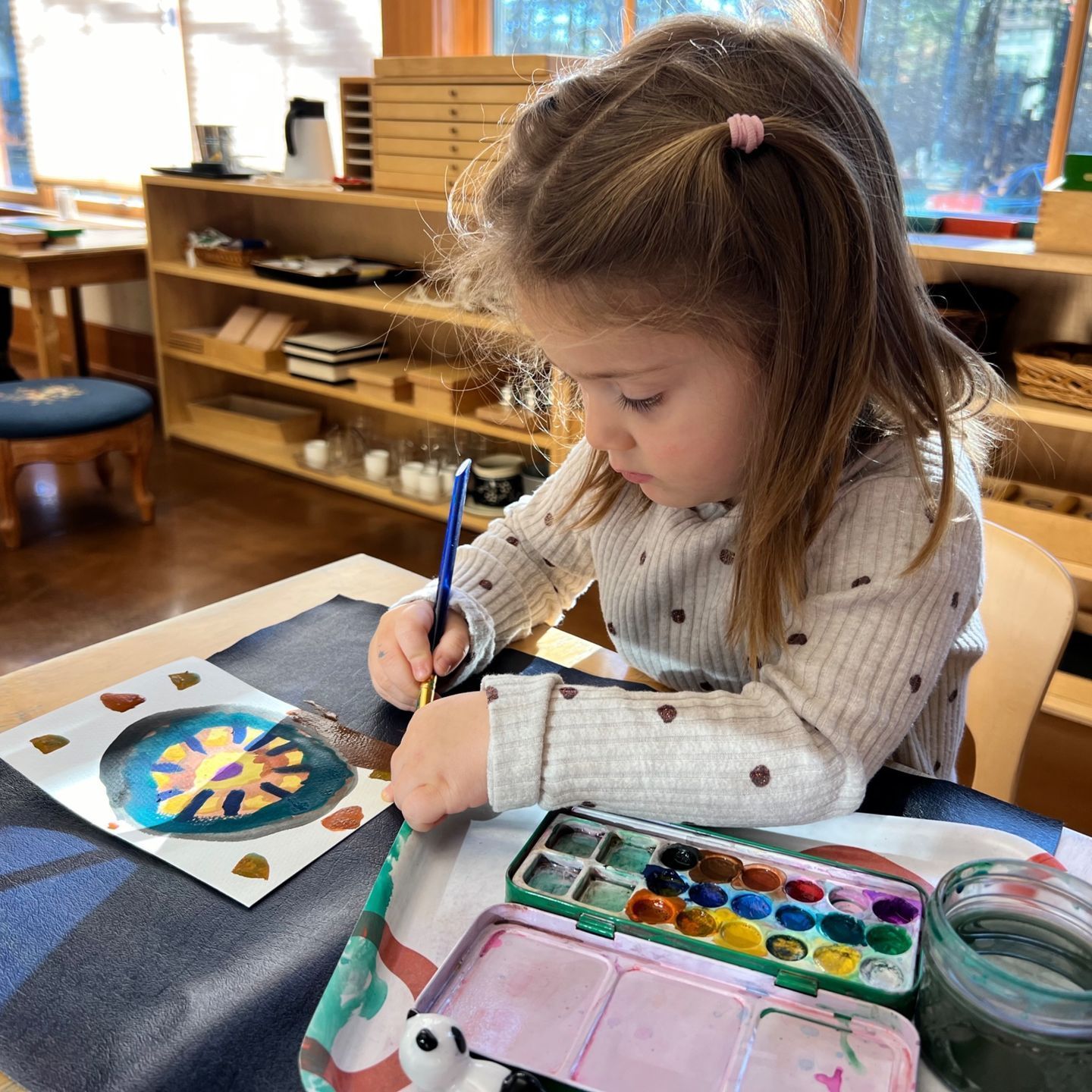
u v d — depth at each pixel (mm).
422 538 2766
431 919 574
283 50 3318
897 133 2258
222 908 585
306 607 958
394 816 671
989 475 1974
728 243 574
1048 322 2045
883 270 647
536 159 645
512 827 656
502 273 669
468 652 848
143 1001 518
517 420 2520
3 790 680
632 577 882
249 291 3551
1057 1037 445
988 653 1028
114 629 2217
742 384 620
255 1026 505
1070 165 1751
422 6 2793
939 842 649
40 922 568
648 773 648
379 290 2859
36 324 3170
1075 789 1787
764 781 641
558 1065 465
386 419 3273
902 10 2172
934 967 478
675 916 562
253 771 711
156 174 3275
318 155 2996
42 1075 477
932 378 685
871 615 686
